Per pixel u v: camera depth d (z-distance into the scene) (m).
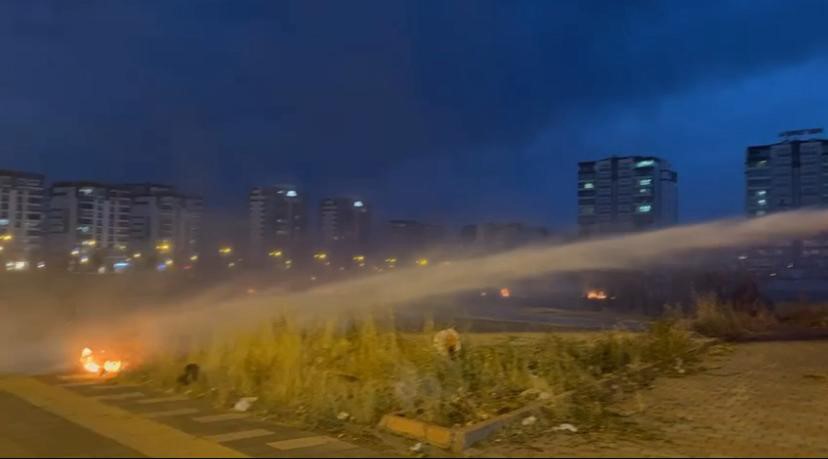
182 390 12.43
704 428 9.22
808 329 19.03
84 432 9.45
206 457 8.17
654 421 9.58
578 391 10.83
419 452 8.43
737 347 15.98
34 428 9.69
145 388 12.87
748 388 11.60
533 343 14.33
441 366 11.16
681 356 14.12
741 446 8.39
